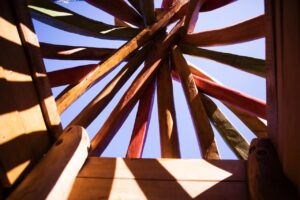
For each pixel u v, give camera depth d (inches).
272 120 46.3
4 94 46.1
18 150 47.7
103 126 92.1
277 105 42.5
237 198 44.0
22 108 49.6
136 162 51.6
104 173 50.3
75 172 49.7
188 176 47.8
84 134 55.2
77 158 50.7
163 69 126.8
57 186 45.1
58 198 44.6
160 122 114.3
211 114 120.6
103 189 47.6
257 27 103.3
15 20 50.7
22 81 50.4
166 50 128.7
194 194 45.0
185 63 121.5
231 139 115.6
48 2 117.0
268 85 45.6
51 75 108.7
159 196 45.4
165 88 121.6
